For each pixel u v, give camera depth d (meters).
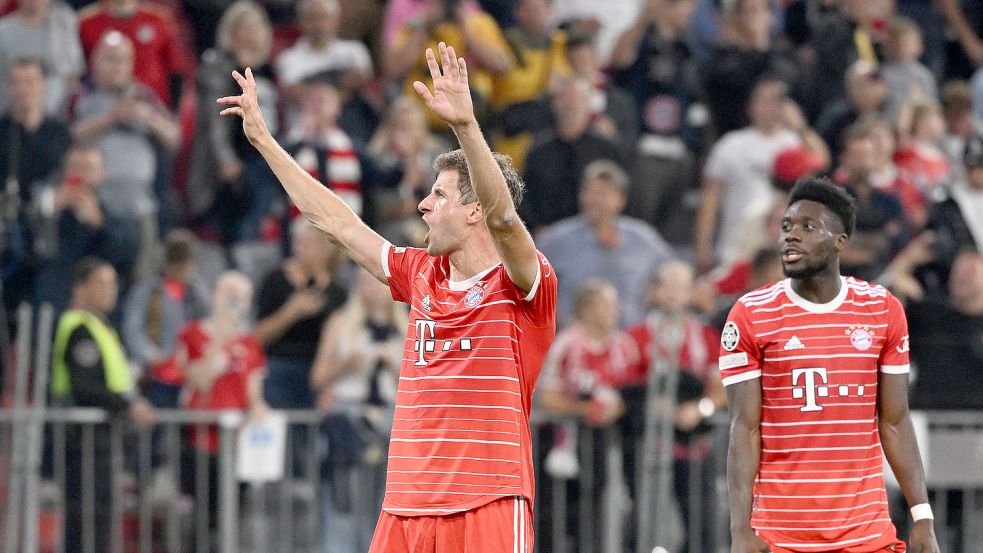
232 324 32.44
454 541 16.94
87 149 37.28
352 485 31.67
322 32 42.94
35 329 35.34
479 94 41.41
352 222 18.27
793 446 19.25
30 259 36.28
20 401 30.27
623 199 37.84
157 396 32.91
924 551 19.14
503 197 15.92
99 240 37.09
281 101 41.91
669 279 32.72
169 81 43.28
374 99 42.88
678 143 43.66
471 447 16.92
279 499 32.06
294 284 34.62
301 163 37.72
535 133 41.94
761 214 37.78
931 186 41.47
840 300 19.41
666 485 31.61
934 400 33.41
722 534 32.53
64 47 42.03
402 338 33.12
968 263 34.38
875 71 43.03
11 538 29.89
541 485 31.78
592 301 32.41
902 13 50.34
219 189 40.28
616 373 32.31
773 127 41.88
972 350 33.97
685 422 31.86
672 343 32.22
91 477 30.41
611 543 31.73
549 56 43.28
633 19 46.81
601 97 42.88
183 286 35.25
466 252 17.27
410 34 42.59
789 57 45.47
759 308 19.52
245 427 31.38
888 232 38.03
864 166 38.03
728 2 49.19
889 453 19.45
